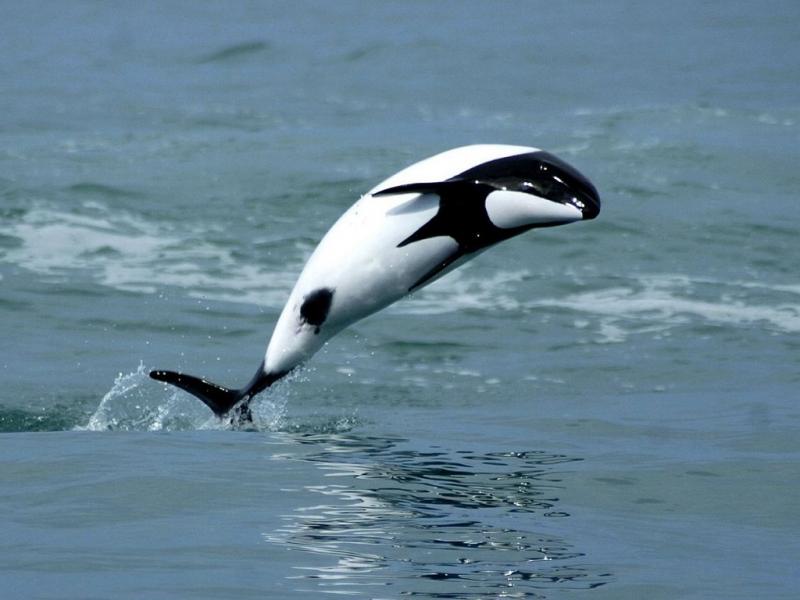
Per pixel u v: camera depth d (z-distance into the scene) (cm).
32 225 6700
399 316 5528
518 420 4012
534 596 2275
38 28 16462
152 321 5366
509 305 5709
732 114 10144
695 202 7331
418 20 16600
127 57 13962
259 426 3853
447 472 3231
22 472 3098
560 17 16788
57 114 10381
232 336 5228
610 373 4750
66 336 5131
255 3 18925
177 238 6606
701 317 5531
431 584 2320
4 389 4378
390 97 11294
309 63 13275
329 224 6900
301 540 2573
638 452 3512
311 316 3719
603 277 6106
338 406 4256
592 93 11438
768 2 17900
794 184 7856
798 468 3306
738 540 2670
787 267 6275
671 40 14775
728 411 4141
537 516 2827
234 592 2247
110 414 4119
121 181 7625
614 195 7462
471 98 11200
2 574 2328
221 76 12638
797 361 4919
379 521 2739
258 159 8325
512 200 3444
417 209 3566
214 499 2877
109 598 2206
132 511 2764
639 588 2330
